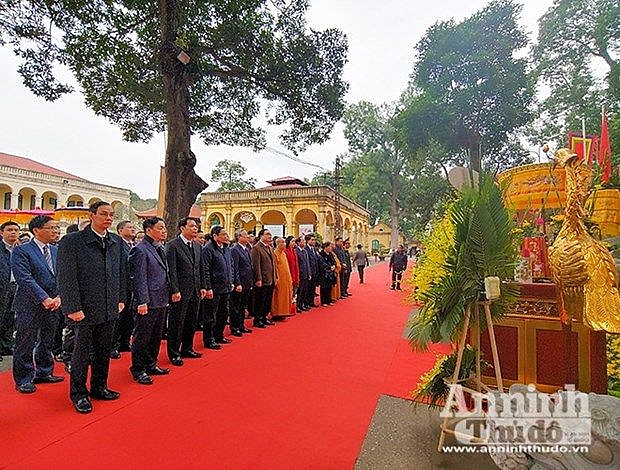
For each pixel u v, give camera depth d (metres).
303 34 10.23
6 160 31.30
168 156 8.88
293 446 2.81
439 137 19.97
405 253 13.86
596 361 2.74
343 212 29.05
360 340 6.20
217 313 5.85
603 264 2.55
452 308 2.74
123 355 5.17
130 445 2.77
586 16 15.70
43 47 8.52
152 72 10.16
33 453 2.62
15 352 3.84
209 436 2.94
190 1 8.85
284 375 4.41
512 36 18.64
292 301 8.39
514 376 3.04
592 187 3.48
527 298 3.04
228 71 10.20
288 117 11.62
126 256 4.01
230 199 27.19
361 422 3.23
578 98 16.14
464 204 2.79
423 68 20.23
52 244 5.01
